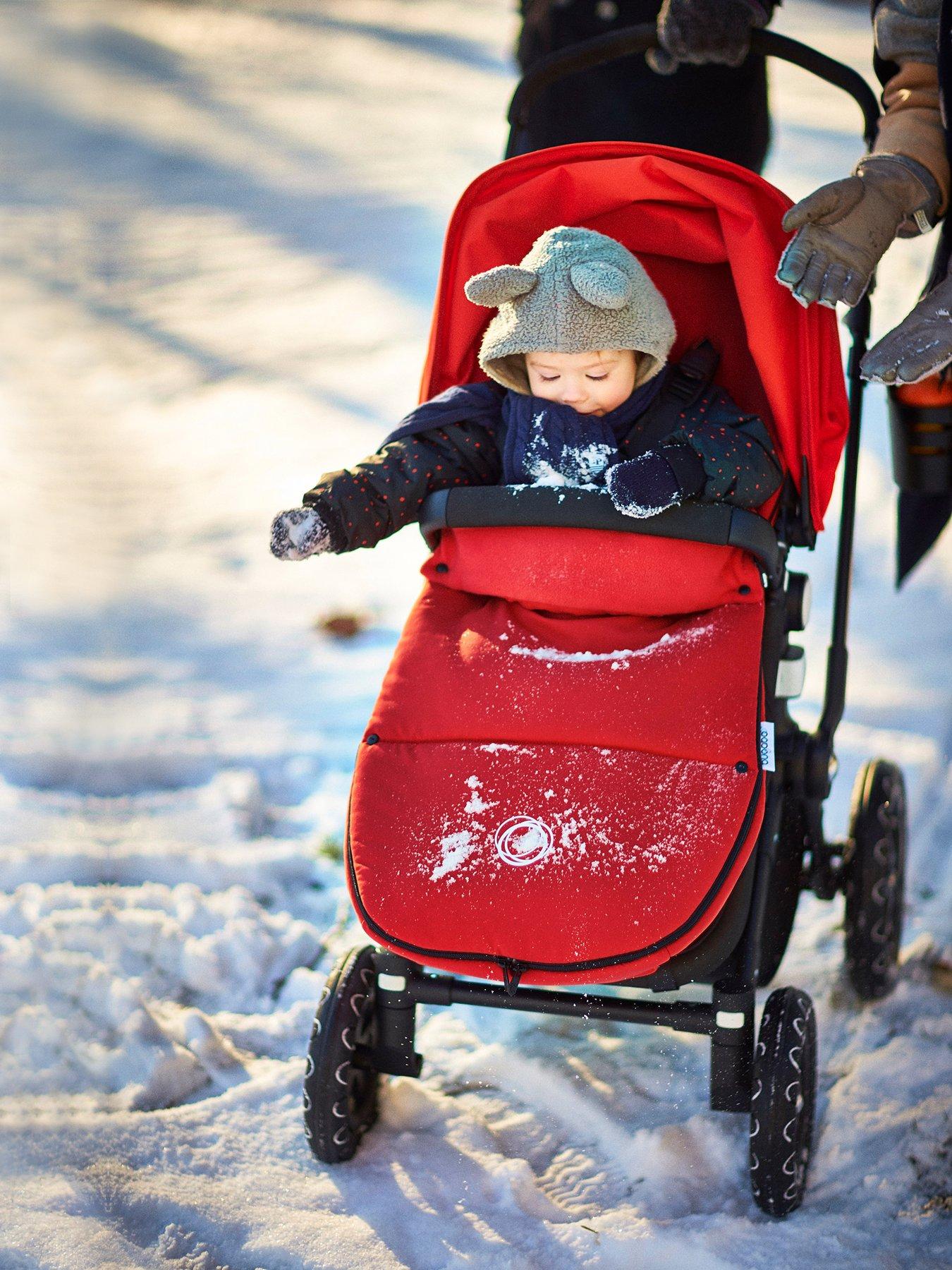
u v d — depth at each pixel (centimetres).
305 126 1236
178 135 1224
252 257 878
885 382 224
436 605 242
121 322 770
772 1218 220
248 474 566
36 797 356
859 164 236
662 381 251
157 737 381
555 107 374
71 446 602
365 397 641
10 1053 262
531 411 243
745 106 368
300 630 452
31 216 997
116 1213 220
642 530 225
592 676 222
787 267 224
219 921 303
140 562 500
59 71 1484
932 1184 227
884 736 369
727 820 205
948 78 224
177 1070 254
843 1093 247
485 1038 270
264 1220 219
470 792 213
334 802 354
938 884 319
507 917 200
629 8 361
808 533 247
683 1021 213
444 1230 217
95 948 293
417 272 830
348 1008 221
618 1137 239
